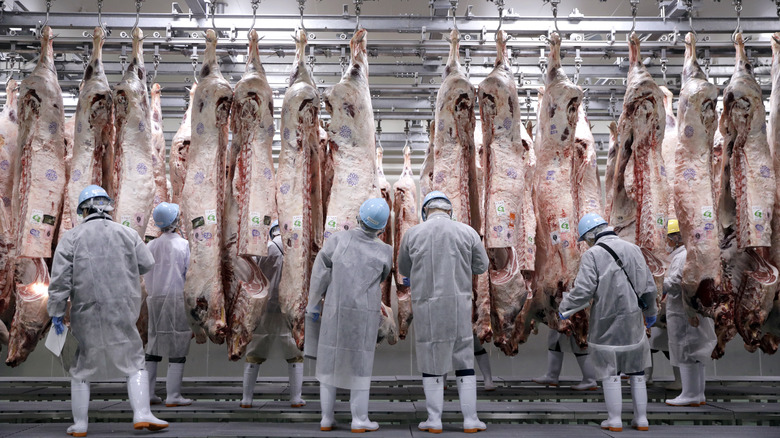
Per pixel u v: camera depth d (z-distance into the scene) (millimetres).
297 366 5281
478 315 4941
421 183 5840
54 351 4043
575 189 5520
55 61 6508
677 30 5566
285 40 5680
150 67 6609
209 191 4758
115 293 4164
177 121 9023
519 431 4426
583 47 5730
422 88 6637
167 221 5469
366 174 4688
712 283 4906
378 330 4660
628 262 4461
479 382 6898
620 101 7449
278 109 7566
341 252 4336
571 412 5012
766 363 8609
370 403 5461
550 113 5020
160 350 5352
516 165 4832
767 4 6508
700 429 4535
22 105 4871
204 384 7082
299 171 4703
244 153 4840
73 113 7512
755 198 4949
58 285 4020
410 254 4457
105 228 4230
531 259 5172
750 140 5020
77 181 4766
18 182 4922
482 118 4961
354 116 4715
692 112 4992
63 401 5770
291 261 4609
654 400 5871
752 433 4422
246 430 4426
